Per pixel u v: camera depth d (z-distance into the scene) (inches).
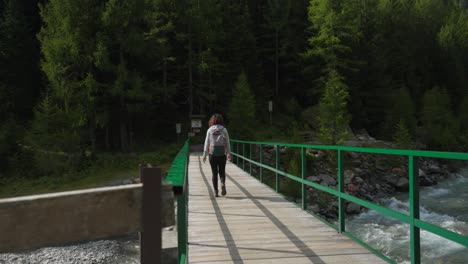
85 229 51.5
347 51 1957.4
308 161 1063.6
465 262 419.2
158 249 54.5
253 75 2071.9
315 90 1886.1
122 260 497.4
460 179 1289.4
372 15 2551.7
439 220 656.4
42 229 49.4
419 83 2522.1
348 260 170.1
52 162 1141.7
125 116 1417.3
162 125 1742.1
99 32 1268.5
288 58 2285.9
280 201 332.2
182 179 77.4
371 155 1282.0
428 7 3287.4
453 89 2591.0
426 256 443.8
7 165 1247.5
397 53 2511.1
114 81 1310.3
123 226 53.6
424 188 1088.2
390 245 502.3
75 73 1272.1
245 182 468.8
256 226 241.4
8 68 1723.7
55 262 491.5
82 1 1250.0
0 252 47.4
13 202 48.4
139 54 1395.2
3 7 1979.6
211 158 338.0
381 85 2154.3
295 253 182.7
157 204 55.1
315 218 263.4
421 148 1758.1
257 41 2370.8
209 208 302.5
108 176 1113.4
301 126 1718.8
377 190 1051.9
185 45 1804.9
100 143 1588.3
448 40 2748.5
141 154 1322.6
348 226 629.3
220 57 1974.7
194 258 177.8
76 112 1210.0
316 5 1831.9
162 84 1711.4
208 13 1761.8
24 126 1603.1
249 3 2434.8
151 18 1435.8
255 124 1530.5
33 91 1769.2
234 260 174.1
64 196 50.8
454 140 1847.9
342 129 1346.0
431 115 1966.0
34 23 1948.8
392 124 1925.4
